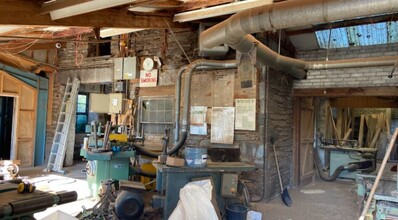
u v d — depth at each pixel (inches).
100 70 291.1
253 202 202.4
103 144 177.9
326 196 226.8
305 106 277.3
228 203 155.6
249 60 180.4
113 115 272.2
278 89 227.5
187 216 117.5
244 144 213.8
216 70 226.7
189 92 221.9
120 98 263.0
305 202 208.5
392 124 457.4
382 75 227.6
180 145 209.6
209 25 218.2
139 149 199.2
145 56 265.1
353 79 237.5
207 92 229.9
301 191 242.4
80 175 262.5
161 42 256.8
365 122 466.3
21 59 297.9
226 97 222.1
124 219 134.3
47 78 324.5
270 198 212.8
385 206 120.6
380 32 224.2
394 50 227.6
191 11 178.7
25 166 303.4
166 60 255.0
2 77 282.2
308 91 253.0
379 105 335.3
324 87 247.1
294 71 223.9
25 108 303.7
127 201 135.3
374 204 129.0
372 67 224.1
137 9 170.7
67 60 315.3
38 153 316.8
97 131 188.7
